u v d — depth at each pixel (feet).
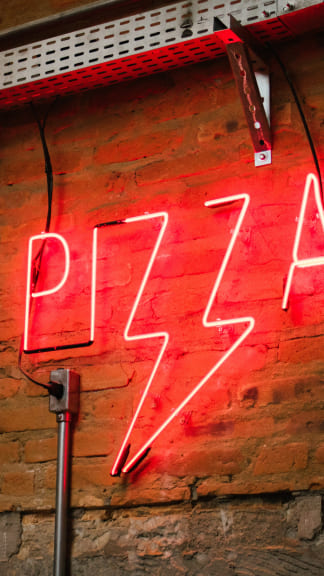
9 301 9.21
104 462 8.15
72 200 9.25
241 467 7.54
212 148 8.63
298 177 8.07
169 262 8.46
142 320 8.41
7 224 9.53
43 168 9.57
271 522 7.31
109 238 8.86
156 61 8.71
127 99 9.30
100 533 7.96
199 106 8.84
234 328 7.95
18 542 8.28
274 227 8.04
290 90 8.37
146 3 9.31
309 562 7.05
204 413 7.85
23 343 8.82
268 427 7.55
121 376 8.37
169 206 8.66
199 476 7.69
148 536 7.75
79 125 9.50
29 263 8.93
